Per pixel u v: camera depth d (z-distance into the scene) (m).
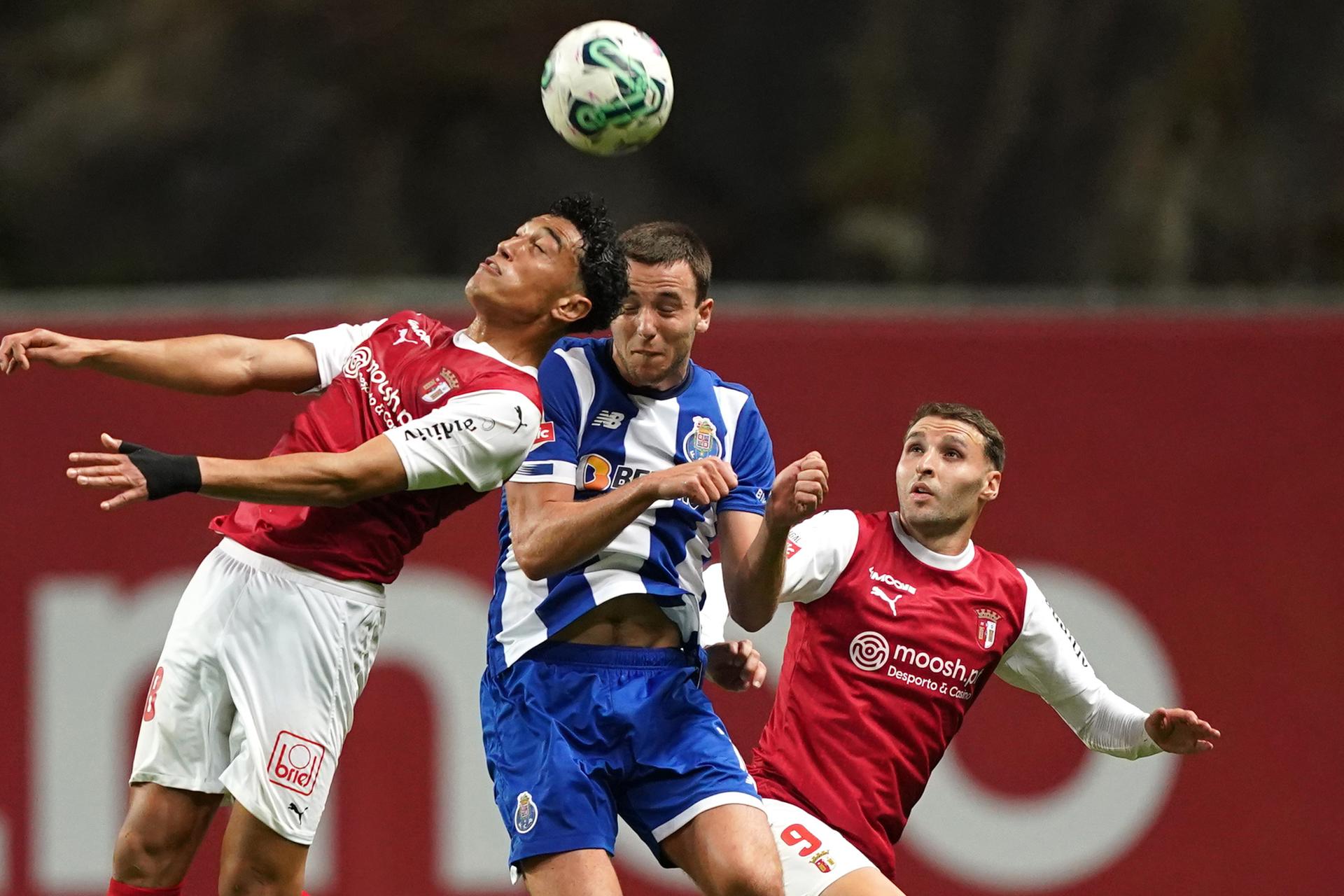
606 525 15.23
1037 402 28.14
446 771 27.83
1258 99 56.16
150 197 58.16
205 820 16.62
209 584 16.50
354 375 16.58
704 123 60.50
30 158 57.75
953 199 57.91
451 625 28.00
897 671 18.62
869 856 18.48
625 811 16.75
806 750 18.52
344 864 27.70
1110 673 27.95
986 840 27.64
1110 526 28.06
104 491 28.17
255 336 27.98
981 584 19.09
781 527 15.95
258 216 58.41
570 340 17.38
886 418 27.94
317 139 59.06
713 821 16.08
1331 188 54.88
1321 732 27.81
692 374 17.47
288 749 16.19
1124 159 55.22
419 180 59.84
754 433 17.75
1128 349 28.19
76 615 28.05
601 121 16.91
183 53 59.16
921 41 59.53
